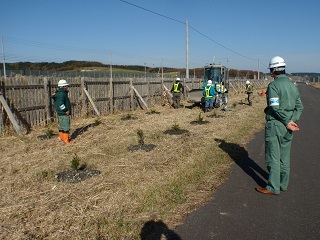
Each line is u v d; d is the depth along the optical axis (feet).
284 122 16.33
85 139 30.50
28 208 15.25
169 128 36.73
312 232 13.17
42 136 32.40
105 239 12.56
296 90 16.38
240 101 79.92
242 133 34.22
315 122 47.01
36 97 37.24
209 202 16.16
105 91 50.72
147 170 20.75
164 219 14.24
